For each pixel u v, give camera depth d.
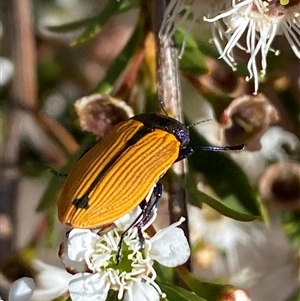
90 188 0.18
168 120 0.19
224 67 0.19
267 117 0.19
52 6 0.25
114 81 0.19
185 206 0.19
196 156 0.19
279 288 0.23
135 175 0.18
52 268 0.20
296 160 0.22
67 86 0.24
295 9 0.19
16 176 0.23
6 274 0.19
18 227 0.23
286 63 0.20
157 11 0.19
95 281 0.18
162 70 0.19
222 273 0.23
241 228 0.23
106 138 0.18
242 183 0.19
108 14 0.19
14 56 0.23
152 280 0.18
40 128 0.23
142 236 0.18
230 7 0.19
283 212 0.21
